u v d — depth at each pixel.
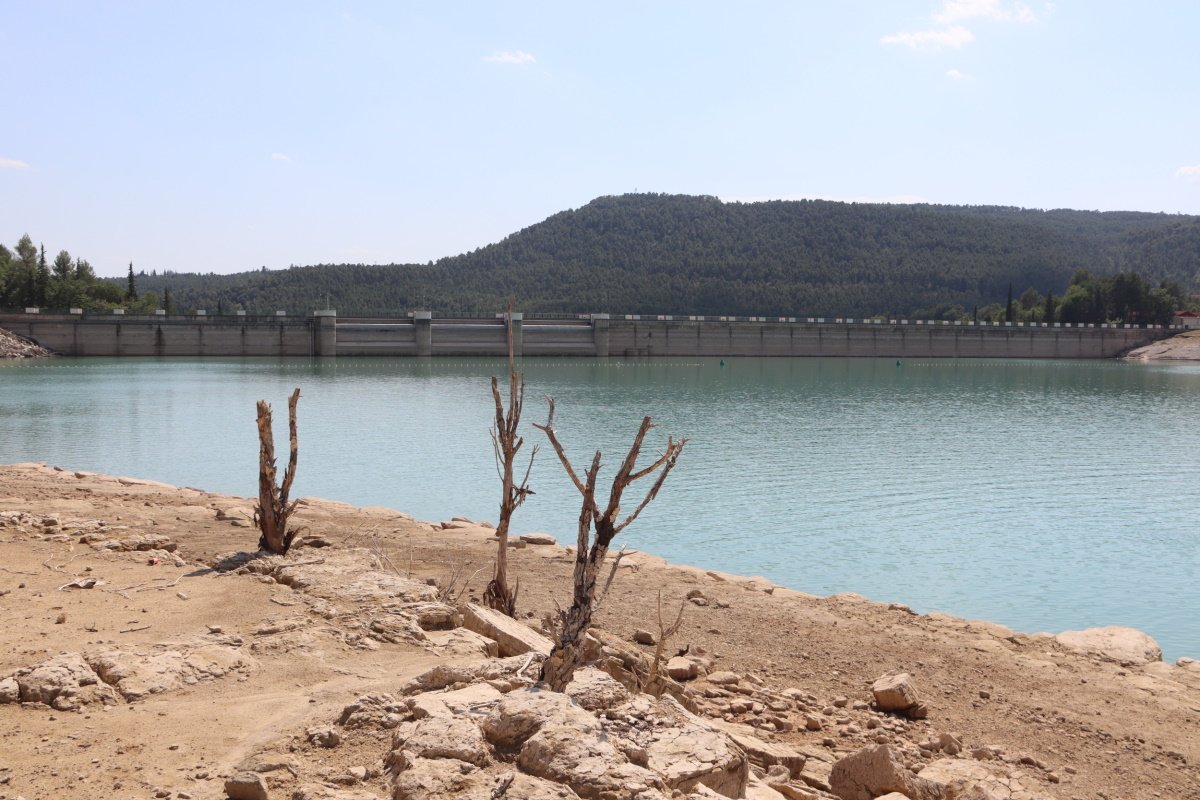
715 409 97.81
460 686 11.40
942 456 66.12
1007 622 30.11
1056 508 48.34
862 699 16.97
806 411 97.25
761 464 61.06
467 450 65.56
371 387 120.56
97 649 13.29
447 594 17.91
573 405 100.44
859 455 65.56
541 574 24.20
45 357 175.12
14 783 9.13
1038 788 13.68
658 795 8.51
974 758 14.70
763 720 15.16
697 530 42.22
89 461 58.50
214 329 188.62
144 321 183.62
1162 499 51.09
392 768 9.37
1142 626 29.83
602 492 50.28
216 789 9.09
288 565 19.06
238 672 12.90
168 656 12.91
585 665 11.80
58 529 22.61
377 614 15.70
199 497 32.72
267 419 21.05
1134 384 147.00
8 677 11.80
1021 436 78.75
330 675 12.99
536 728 9.57
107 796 8.91
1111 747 15.68
